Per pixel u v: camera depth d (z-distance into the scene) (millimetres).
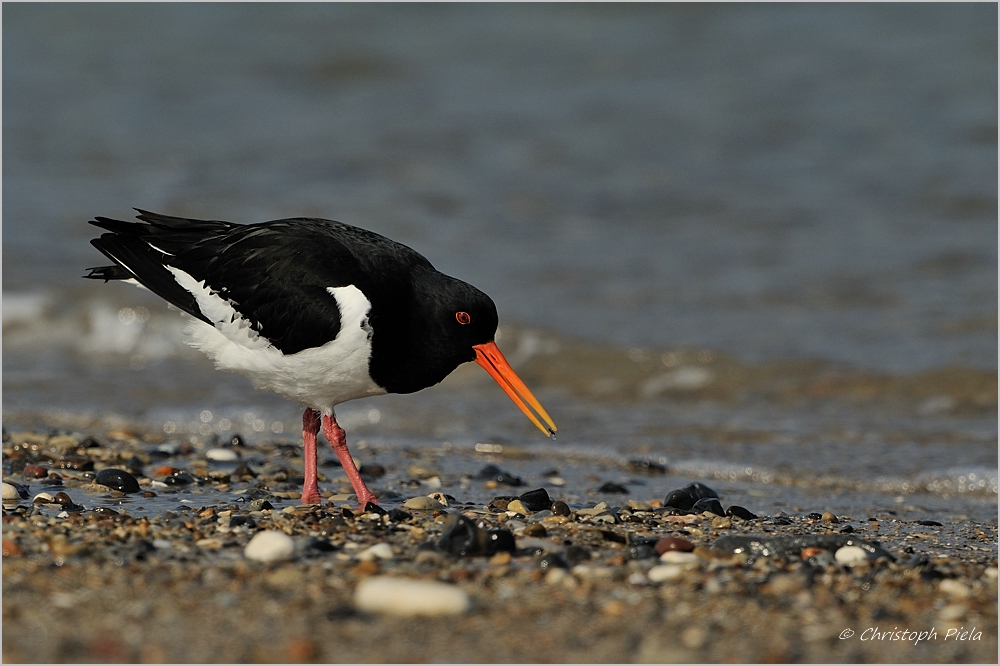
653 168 22891
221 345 9555
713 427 13609
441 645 6195
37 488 10008
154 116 26547
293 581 7078
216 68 29625
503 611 6688
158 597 6773
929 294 17234
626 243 19609
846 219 20141
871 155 22703
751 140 23875
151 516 8984
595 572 7355
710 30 30172
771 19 30516
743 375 15242
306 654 6008
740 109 25484
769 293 17625
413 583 6719
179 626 6348
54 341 17078
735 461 12195
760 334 16312
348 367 9219
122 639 6160
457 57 29938
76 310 17578
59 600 6699
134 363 16562
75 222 20641
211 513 8820
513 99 26891
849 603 6922
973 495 11102
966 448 12469
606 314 17141
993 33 28141
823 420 13734
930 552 8398
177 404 14523
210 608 6609
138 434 13148
